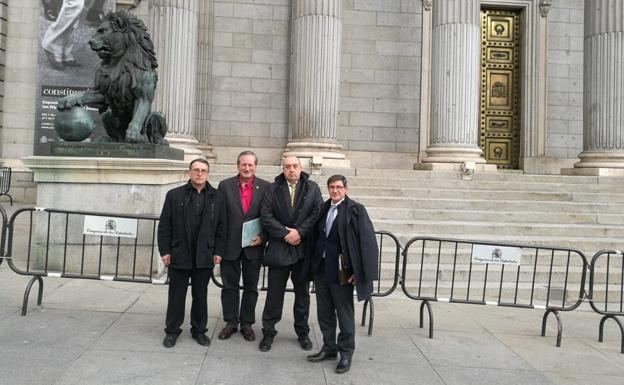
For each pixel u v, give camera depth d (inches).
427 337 210.7
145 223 281.0
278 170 461.1
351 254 166.4
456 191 435.2
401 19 663.8
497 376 171.0
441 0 508.4
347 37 659.4
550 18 673.6
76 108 286.2
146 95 291.0
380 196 430.9
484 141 677.3
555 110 675.4
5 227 215.8
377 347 195.5
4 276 276.5
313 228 182.5
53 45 600.1
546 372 177.5
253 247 194.1
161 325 207.3
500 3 666.2
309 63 499.8
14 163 615.8
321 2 499.8
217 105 645.3
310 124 499.2
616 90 508.7
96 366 161.6
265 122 649.6
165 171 286.5
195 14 494.0
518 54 677.9
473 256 228.5
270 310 186.1
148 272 281.3
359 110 658.8
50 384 146.3
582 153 532.7
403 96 663.1
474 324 234.2
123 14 285.0
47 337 185.9
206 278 186.7
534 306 221.5
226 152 641.0
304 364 173.2
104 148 282.2
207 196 183.9
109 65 288.2
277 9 653.9
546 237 363.9
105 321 208.5
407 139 662.5
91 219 226.4
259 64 650.2
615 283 314.7
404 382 161.8
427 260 324.5
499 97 673.6
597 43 518.3
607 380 172.4
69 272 280.2
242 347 187.0
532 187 460.1
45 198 281.0
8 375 151.1
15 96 619.2
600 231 375.2
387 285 295.0
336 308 171.8
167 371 160.4
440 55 508.4
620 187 465.4
